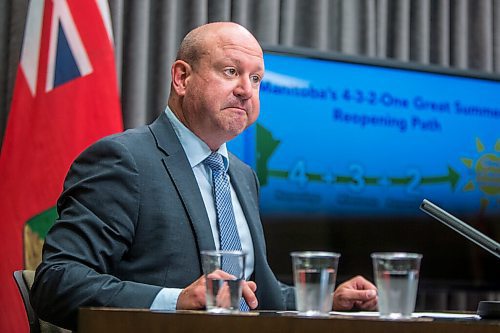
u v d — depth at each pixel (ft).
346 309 7.40
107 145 7.79
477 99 13.70
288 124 12.53
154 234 7.66
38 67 10.85
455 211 13.38
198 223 7.80
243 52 8.30
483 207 13.53
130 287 6.68
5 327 10.24
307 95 12.69
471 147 13.57
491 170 13.65
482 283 13.19
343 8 14.35
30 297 7.32
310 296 5.36
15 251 10.41
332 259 5.43
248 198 8.80
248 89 8.25
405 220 13.08
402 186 13.12
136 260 7.62
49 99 10.73
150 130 8.23
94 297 6.68
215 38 8.32
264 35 13.67
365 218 12.87
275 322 4.85
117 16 12.46
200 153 8.34
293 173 12.51
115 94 10.87
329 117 12.80
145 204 7.68
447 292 13.42
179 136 8.36
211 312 5.05
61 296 6.78
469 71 13.69
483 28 15.17
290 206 12.45
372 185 12.97
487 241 6.46
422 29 14.82
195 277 7.68
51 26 10.90
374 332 4.82
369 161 13.00
